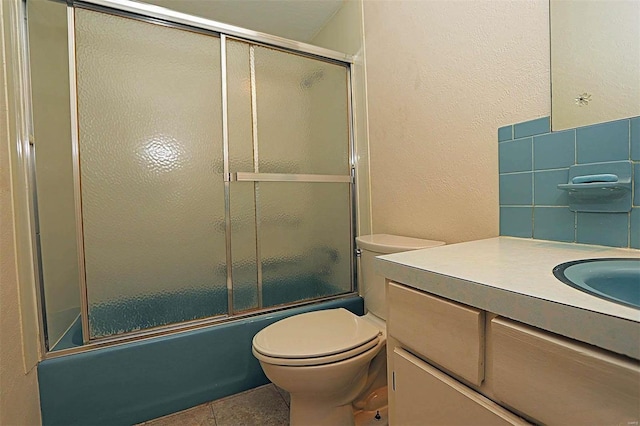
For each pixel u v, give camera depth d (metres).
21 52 1.11
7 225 0.96
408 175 1.46
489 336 0.52
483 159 1.10
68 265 1.41
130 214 1.31
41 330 1.15
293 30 2.21
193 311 1.44
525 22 0.96
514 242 0.93
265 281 1.62
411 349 0.69
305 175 1.73
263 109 1.61
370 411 1.28
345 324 1.23
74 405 1.17
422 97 1.36
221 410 1.34
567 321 0.41
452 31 1.20
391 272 0.73
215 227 1.49
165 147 1.38
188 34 1.43
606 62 0.78
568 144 0.86
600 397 0.38
